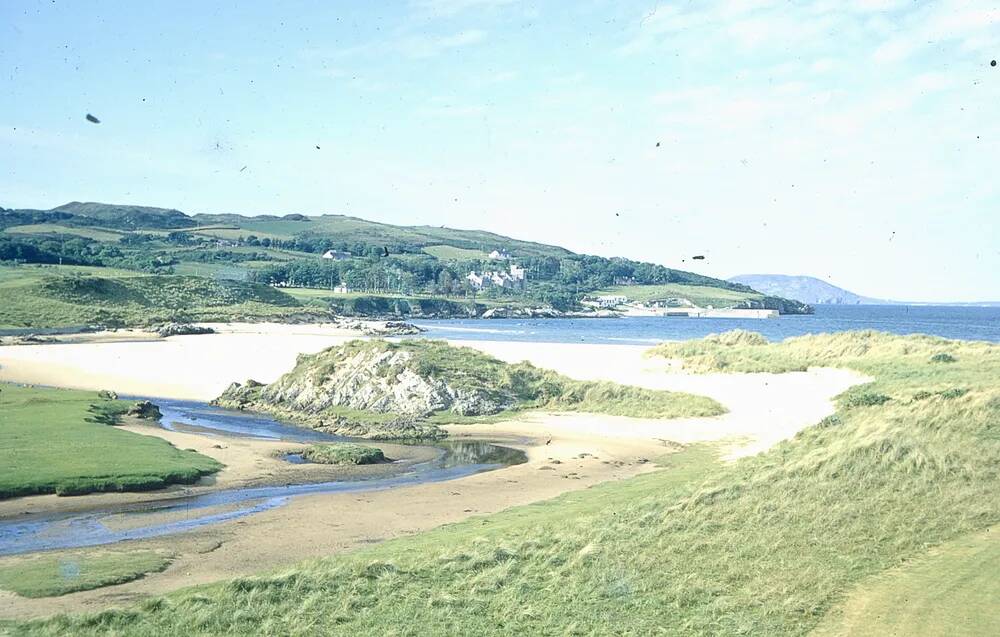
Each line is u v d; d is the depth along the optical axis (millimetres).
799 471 32438
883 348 78812
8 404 57750
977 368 61156
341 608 22141
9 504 34438
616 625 20531
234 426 57219
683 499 30828
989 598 19953
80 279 182875
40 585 24438
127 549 28453
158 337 134250
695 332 188500
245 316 184000
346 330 166750
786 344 89688
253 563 27000
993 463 31641
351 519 32938
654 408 60812
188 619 21250
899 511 27219
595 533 27891
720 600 21359
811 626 19406
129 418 57656
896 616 19359
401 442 51781
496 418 59875
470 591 23250
